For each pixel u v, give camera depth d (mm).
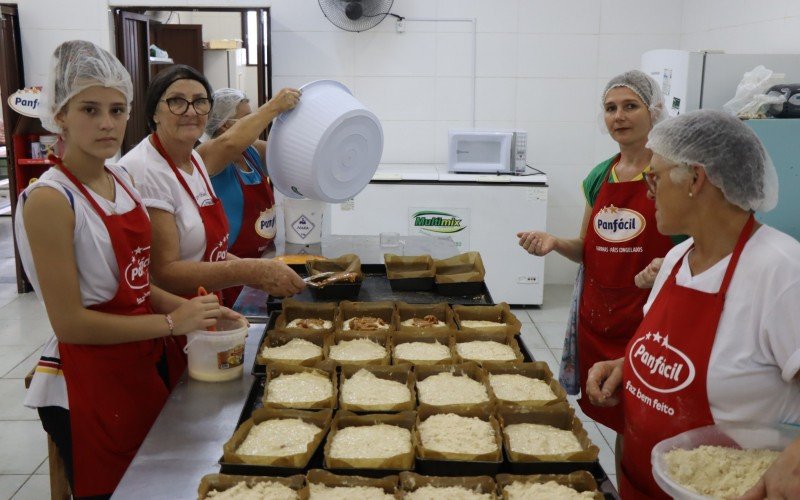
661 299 1550
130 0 5258
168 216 2062
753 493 1173
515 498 1295
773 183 1425
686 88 3754
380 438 1520
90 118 1672
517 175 5051
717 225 1426
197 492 1340
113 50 5379
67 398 1821
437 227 5023
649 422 1525
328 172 2379
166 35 7012
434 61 5461
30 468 3049
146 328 1743
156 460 1449
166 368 2146
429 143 5609
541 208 5004
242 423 1557
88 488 1867
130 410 1878
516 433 1552
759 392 1377
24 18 5270
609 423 2500
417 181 4984
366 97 5516
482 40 5426
